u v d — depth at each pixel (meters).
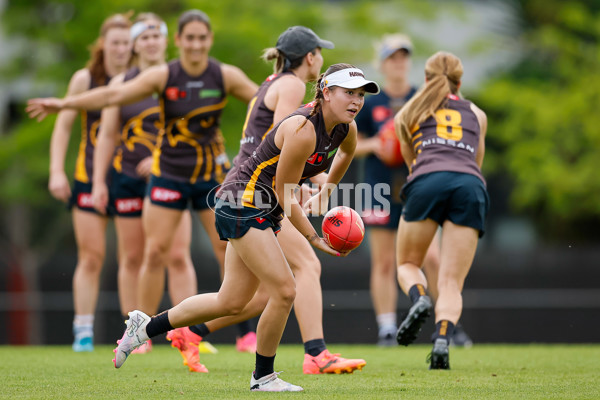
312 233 16.42
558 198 66.62
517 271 53.41
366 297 51.88
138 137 28.77
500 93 67.88
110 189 28.97
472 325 52.88
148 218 25.89
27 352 27.09
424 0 65.88
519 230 72.94
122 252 28.89
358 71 15.77
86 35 55.12
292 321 49.16
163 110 25.86
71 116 30.05
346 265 52.94
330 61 57.56
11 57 60.22
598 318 52.62
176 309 17.36
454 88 22.31
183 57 25.66
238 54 54.38
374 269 30.91
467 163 20.91
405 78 32.19
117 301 52.41
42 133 55.69
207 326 20.48
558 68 72.00
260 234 16.06
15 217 63.62
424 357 24.98
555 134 67.56
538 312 52.84
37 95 59.38
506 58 76.31
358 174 55.75
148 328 17.55
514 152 67.19
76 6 56.12
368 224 30.81
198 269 54.38
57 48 58.75
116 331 52.19
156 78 25.56
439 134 21.23
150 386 17.14
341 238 16.44
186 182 25.81
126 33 29.64
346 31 60.81
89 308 28.55
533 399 14.92
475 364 22.20
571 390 16.25
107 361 23.20
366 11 60.72
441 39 77.62
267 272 16.00
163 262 26.27
